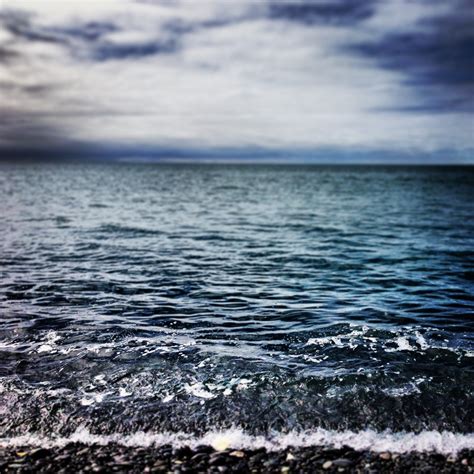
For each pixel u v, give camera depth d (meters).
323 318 10.93
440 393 6.96
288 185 88.31
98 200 49.06
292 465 5.30
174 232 25.61
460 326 10.37
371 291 13.48
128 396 6.90
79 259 17.69
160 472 5.15
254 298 12.67
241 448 5.66
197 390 7.08
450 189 73.50
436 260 18.08
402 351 8.71
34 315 10.88
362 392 6.97
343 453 5.54
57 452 5.56
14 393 6.92
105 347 8.84
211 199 52.72
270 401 6.75
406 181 105.44
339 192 66.69
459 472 5.15
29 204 42.28
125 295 12.78
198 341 9.27
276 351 8.74
